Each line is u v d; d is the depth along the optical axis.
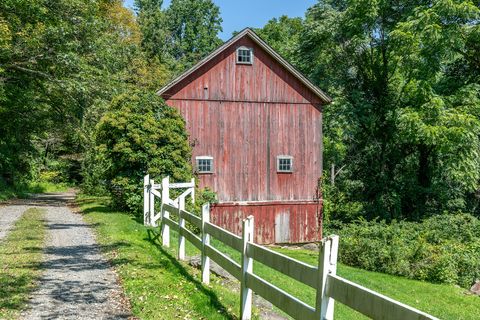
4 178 35.94
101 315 6.82
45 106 30.48
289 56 37.28
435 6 25.75
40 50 25.44
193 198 18.08
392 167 31.34
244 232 6.64
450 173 25.84
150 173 19.41
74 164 50.16
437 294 14.09
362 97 30.78
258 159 24.12
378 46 30.69
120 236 13.49
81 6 26.58
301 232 24.81
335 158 31.56
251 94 23.98
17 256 10.75
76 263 10.22
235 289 9.09
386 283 14.93
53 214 20.16
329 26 31.12
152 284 8.39
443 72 29.25
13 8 24.50
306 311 4.87
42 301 7.45
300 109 24.77
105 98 27.70
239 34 23.50
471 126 24.39
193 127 23.20
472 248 18.06
